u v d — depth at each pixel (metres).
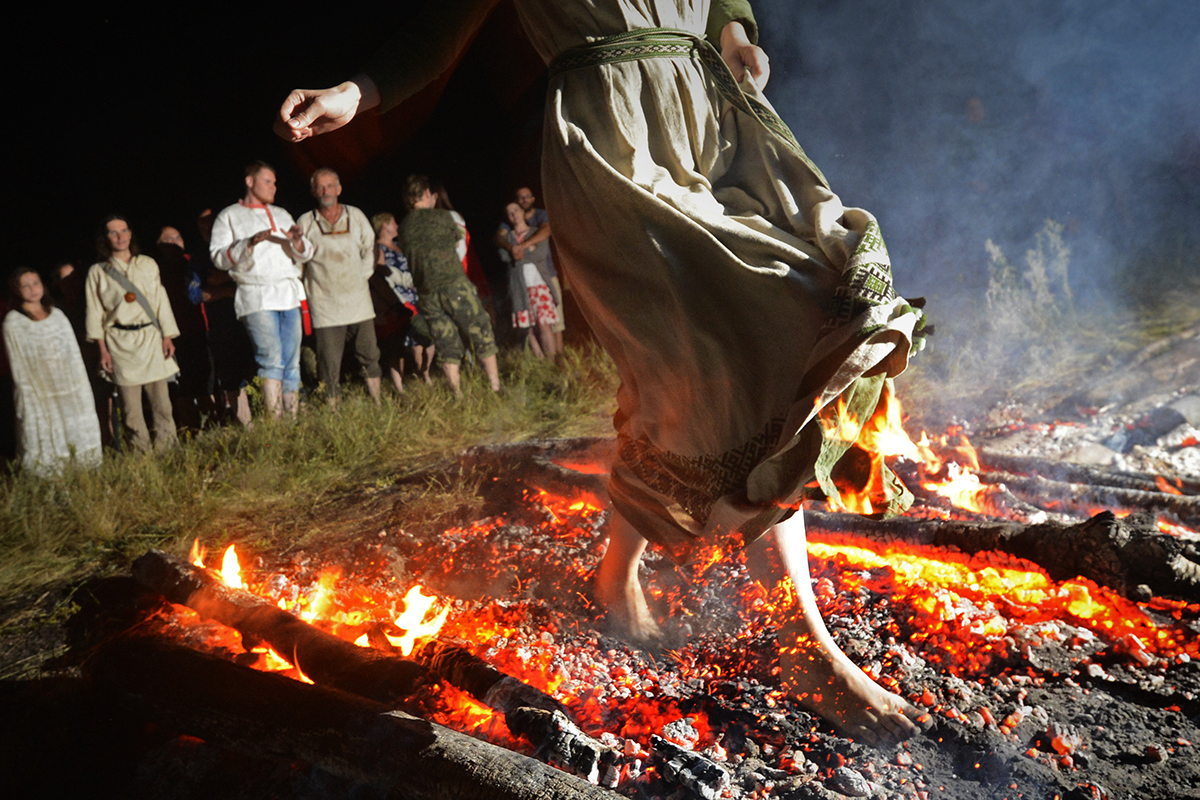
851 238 1.88
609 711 2.29
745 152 2.19
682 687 2.41
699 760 1.89
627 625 2.67
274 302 6.26
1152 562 2.53
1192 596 2.52
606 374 6.41
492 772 1.75
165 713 2.30
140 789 2.27
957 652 2.40
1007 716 2.11
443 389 6.38
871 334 1.73
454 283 6.45
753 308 1.95
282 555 3.90
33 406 5.74
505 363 7.49
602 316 2.20
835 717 2.12
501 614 2.90
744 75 2.35
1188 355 5.47
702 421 2.10
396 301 7.59
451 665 2.26
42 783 2.38
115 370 6.09
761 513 2.00
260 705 2.14
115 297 6.04
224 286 7.10
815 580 2.96
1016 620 2.58
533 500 4.03
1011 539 2.76
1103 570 2.57
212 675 2.29
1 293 13.94
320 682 2.37
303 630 2.56
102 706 2.65
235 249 6.15
